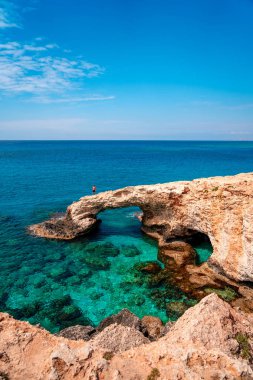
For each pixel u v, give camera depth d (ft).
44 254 109.70
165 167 374.63
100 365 36.68
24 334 42.06
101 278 93.15
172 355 39.01
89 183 256.52
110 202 127.85
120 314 67.15
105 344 51.13
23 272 96.27
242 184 85.81
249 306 74.90
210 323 46.83
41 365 37.73
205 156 568.82
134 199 123.13
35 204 180.45
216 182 95.71
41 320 73.82
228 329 46.62
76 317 75.05
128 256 109.29
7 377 36.35
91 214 132.16
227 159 495.41
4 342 40.34
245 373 36.68
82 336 60.85
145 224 131.03
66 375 35.86
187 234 114.21
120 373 36.27
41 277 93.40
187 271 93.91
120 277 93.71
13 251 111.55
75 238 125.39
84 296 83.66
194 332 45.11
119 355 40.27
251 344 45.73
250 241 78.28
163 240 117.91
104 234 132.36
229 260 85.51
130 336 53.36
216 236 94.17
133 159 498.28
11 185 239.91
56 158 510.17
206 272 91.40
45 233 127.13
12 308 77.87
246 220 79.92
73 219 131.54
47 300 81.61
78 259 106.22
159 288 87.51
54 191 220.43
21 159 478.59
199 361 38.32
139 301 81.20
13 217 152.46
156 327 66.95
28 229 133.59
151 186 120.16
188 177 290.56
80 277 93.71
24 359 38.63
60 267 100.01
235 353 43.45
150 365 38.06
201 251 111.04
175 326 51.96
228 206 88.33
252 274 77.56
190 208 106.83
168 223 117.50
